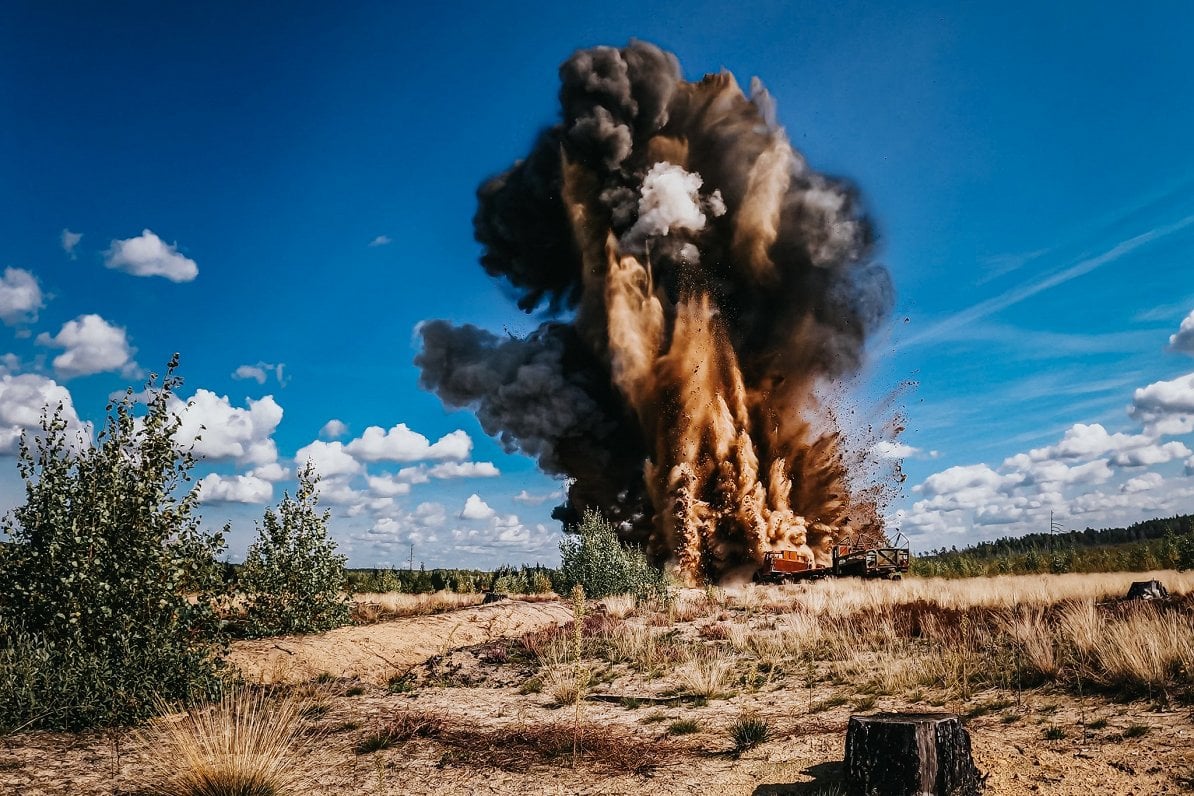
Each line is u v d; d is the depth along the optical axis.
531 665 12.73
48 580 8.72
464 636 15.98
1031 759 6.11
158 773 6.37
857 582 30.61
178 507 9.38
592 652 13.91
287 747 7.09
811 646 12.97
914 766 5.16
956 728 5.36
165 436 9.41
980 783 5.49
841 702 9.06
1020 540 54.09
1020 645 10.62
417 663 13.55
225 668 10.21
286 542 15.13
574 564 25.72
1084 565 39.91
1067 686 8.80
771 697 9.75
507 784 6.33
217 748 6.39
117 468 9.12
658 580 25.95
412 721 8.44
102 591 8.60
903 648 12.30
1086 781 5.54
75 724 7.84
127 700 8.14
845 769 5.48
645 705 9.61
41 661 8.12
